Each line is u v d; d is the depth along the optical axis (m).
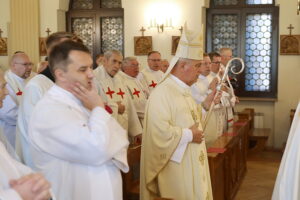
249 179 6.57
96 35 9.29
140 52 8.75
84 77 2.10
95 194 2.09
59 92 2.12
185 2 8.55
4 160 1.70
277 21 8.65
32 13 9.07
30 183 1.46
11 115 4.31
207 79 5.22
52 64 2.13
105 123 2.03
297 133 3.58
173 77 3.25
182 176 3.12
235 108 8.95
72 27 9.41
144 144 3.20
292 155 3.58
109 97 5.02
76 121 2.04
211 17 8.93
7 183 1.63
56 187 2.10
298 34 8.30
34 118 2.09
